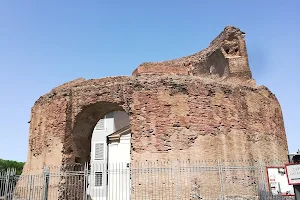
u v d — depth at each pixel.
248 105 18.86
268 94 20.91
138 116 16.52
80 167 18.86
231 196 15.70
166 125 16.25
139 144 15.99
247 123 18.25
